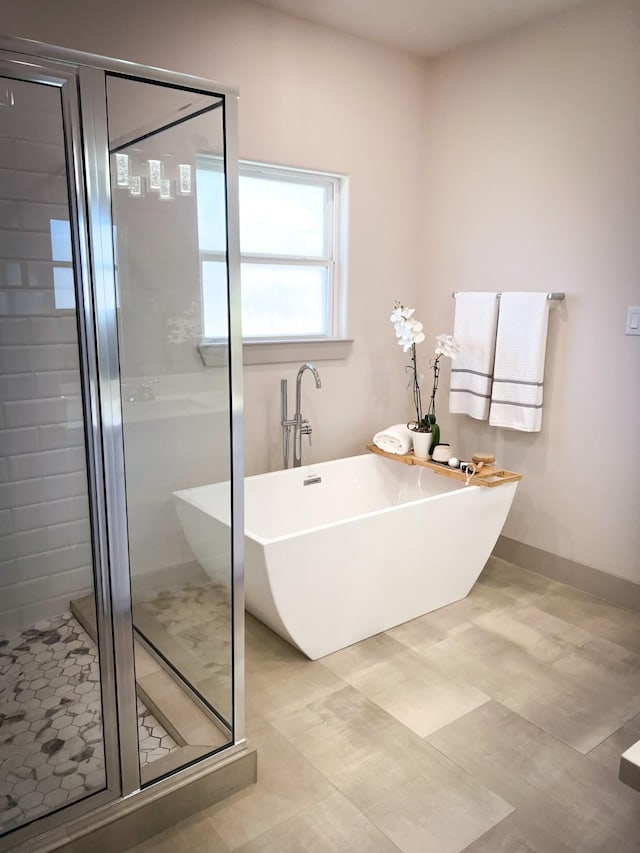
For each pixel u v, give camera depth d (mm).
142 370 1568
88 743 1628
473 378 3332
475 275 3445
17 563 1566
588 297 2951
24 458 1604
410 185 3582
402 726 2162
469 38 3223
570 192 2967
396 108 3426
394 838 1724
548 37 2961
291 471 3184
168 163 1540
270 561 2254
